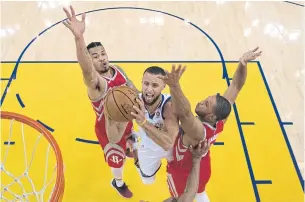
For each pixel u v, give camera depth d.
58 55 6.27
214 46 6.54
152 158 3.36
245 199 4.30
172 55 6.31
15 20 7.12
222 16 7.32
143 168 3.53
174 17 7.26
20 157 4.64
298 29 7.01
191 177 2.84
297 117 5.29
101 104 3.45
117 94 2.87
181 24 7.08
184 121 2.64
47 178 4.34
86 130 5.02
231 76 5.87
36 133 4.92
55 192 3.15
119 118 2.87
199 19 7.22
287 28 7.03
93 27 6.96
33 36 6.73
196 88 5.63
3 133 4.91
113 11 7.39
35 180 4.35
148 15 7.29
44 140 4.84
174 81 2.39
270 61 6.24
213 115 2.85
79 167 4.59
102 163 4.64
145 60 6.18
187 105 2.52
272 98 5.55
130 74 5.85
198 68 6.01
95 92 3.35
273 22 7.18
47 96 5.49
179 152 3.09
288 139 4.98
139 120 2.51
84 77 3.20
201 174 3.25
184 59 6.22
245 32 6.91
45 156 4.64
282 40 6.73
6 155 4.64
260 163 4.67
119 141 3.62
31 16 7.24
